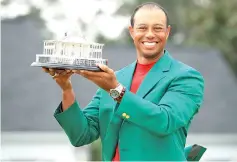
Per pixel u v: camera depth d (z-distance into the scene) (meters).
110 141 6.31
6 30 25.09
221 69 27.45
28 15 36.03
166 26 6.23
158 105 5.99
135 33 6.22
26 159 22.33
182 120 5.92
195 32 38.44
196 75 6.22
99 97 6.68
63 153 22.56
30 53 24.56
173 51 27.52
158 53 6.29
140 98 5.84
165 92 6.14
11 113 22.67
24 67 24.17
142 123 5.81
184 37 39.56
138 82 6.33
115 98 5.83
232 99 26.31
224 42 37.91
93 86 24.95
